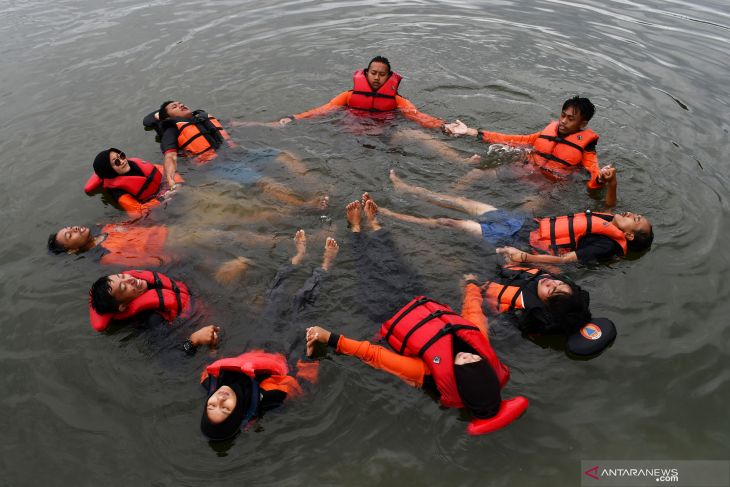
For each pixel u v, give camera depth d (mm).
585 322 4031
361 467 3211
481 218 5227
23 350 4023
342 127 6766
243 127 6883
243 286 4547
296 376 3752
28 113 7430
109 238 5164
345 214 5320
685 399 3588
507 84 8008
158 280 4340
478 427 3336
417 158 6164
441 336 3734
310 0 11555
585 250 4738
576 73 8336
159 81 8180
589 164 5836
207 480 3162
